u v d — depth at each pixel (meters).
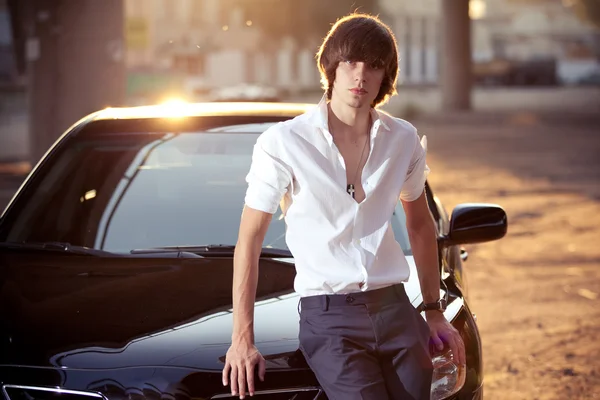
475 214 4.98
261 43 77.00
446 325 3.90
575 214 15.59
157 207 5.43
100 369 3.65
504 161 24.75
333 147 3.45
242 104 6.27
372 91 3.45
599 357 7.62
